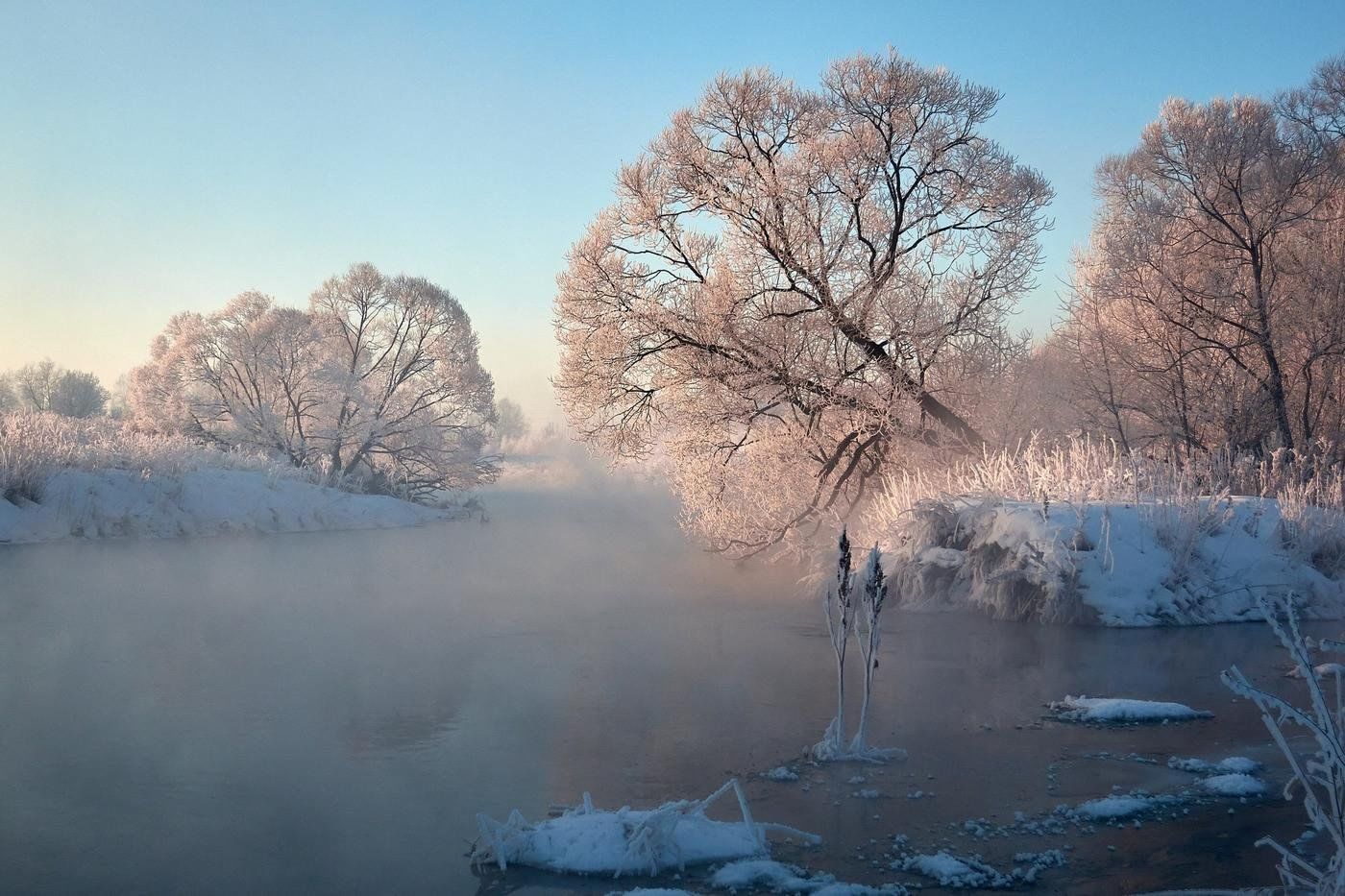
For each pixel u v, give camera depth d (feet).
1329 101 64.23
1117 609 37.32
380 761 20.84
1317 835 15.87
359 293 120.67
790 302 56.18
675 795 18.62
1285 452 57.16
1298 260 65.51
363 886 14.49
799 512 58.95
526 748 21.70
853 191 55.47
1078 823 16.88
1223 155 62.34
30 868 15.20
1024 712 24.76
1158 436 64.90
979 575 41.55
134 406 121.70
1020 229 55.52
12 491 71.56
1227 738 22.22
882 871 14.96
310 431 120.06
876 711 24.95
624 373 57.77
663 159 57.93
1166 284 63.93
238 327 118.52
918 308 54.13
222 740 22.35
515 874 15.03
